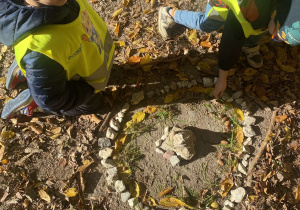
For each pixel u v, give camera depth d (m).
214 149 2.18
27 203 2.00
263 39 2.56
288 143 2.20
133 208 2.01
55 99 1.68
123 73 2.43
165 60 2.45
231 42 1.83
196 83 2.39
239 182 2.08
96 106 2.22
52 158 2.15
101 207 2.02
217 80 2.19
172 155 2.12
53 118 2.26
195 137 2.19
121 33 2.62
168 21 2.48
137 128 2.25
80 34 1.61
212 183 2.08
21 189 2.04
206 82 2.38
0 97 2.37
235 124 2.25
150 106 2.31
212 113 2.29
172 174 2.11
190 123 2.26
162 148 2.16
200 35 2.58
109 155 2.14
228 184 2.07
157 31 2.61
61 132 2.22
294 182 2.10
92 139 2.20
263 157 2.14
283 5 1.45
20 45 1.45
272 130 2.22
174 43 2.55
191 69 2.45
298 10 1.38
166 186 2.08
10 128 2.22
